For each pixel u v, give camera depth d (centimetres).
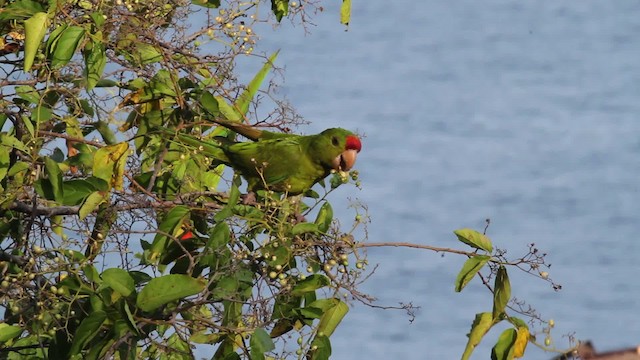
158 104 1111
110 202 974
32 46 957
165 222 966
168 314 939
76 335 899
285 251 966
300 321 985
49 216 989
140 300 891
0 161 955
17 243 1026
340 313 970
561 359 923
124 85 1077
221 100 1129
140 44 1063
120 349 947
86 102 1062
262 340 934
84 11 1038
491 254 961
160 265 1017
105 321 917
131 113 1105
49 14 984
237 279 947
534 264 956
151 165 1116
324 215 995
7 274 967
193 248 1005
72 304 946
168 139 1076
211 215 1029
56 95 1041
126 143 959
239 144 1162
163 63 1081
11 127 1070
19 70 1062
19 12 1004
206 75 1125
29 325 942
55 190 933
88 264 933
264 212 1016
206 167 1103
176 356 1020
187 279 891
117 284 900
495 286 962
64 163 1027
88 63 990
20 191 970
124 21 1041
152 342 938
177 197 1012
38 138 995
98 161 956
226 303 962
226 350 984
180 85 1098
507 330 947
